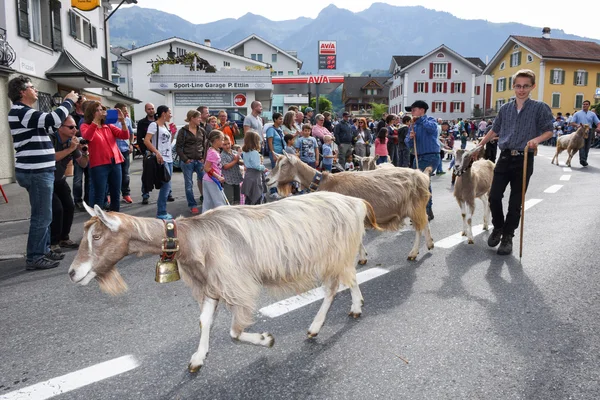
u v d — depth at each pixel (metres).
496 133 6.20
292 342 3.68
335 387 3.05
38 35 15.04
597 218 7.39
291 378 3.17
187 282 3.46
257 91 23.70
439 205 9.29
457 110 64.75
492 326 3.84
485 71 55.66
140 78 42.50
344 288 4.80
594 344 3.49
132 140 19.23
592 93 47.00
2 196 10.60
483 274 5.13
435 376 3.14
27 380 3.21
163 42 41.56
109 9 22.17
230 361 3.41
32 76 14.18
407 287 4.80
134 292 4.80
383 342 3.64
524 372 3.15
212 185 7.16
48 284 5.06
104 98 20.66
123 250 3.22
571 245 6.01
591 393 2.91
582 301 4.27
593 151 21.95
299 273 3.49
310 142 9.66
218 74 22.11
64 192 6.31
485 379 3.09
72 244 6.44
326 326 3.95
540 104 5.62
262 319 4.11
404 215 5.67
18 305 4.50
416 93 64.25
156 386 3.11
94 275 3.24
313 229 3.51
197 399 2.96
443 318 4.03
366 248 6.32
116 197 7.73
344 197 3.90
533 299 4.37
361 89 92.75
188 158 8.69
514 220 5.79
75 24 17.69
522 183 5.59
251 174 7.54
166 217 7.86
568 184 11.34
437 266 5.48
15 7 13.21
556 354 3.37
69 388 3.10
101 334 3.87
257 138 7.43
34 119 5.19
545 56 44.56
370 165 10.51
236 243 3.27
